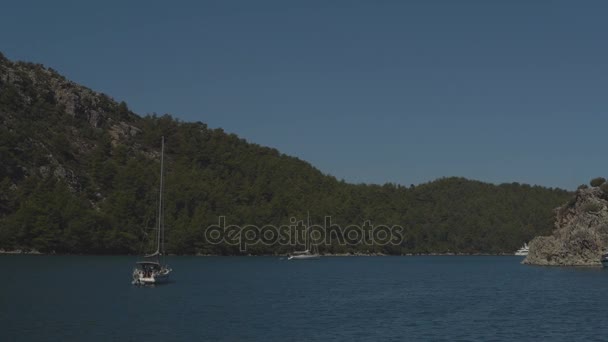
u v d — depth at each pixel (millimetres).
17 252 197750
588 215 179000
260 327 61562
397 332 59469
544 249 198000
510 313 73625
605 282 119875
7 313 67188
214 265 188125
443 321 66875
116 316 66875
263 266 190625
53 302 77750
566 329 61219
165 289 99562
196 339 54656
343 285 118812
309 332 58969
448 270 182625
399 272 171000
